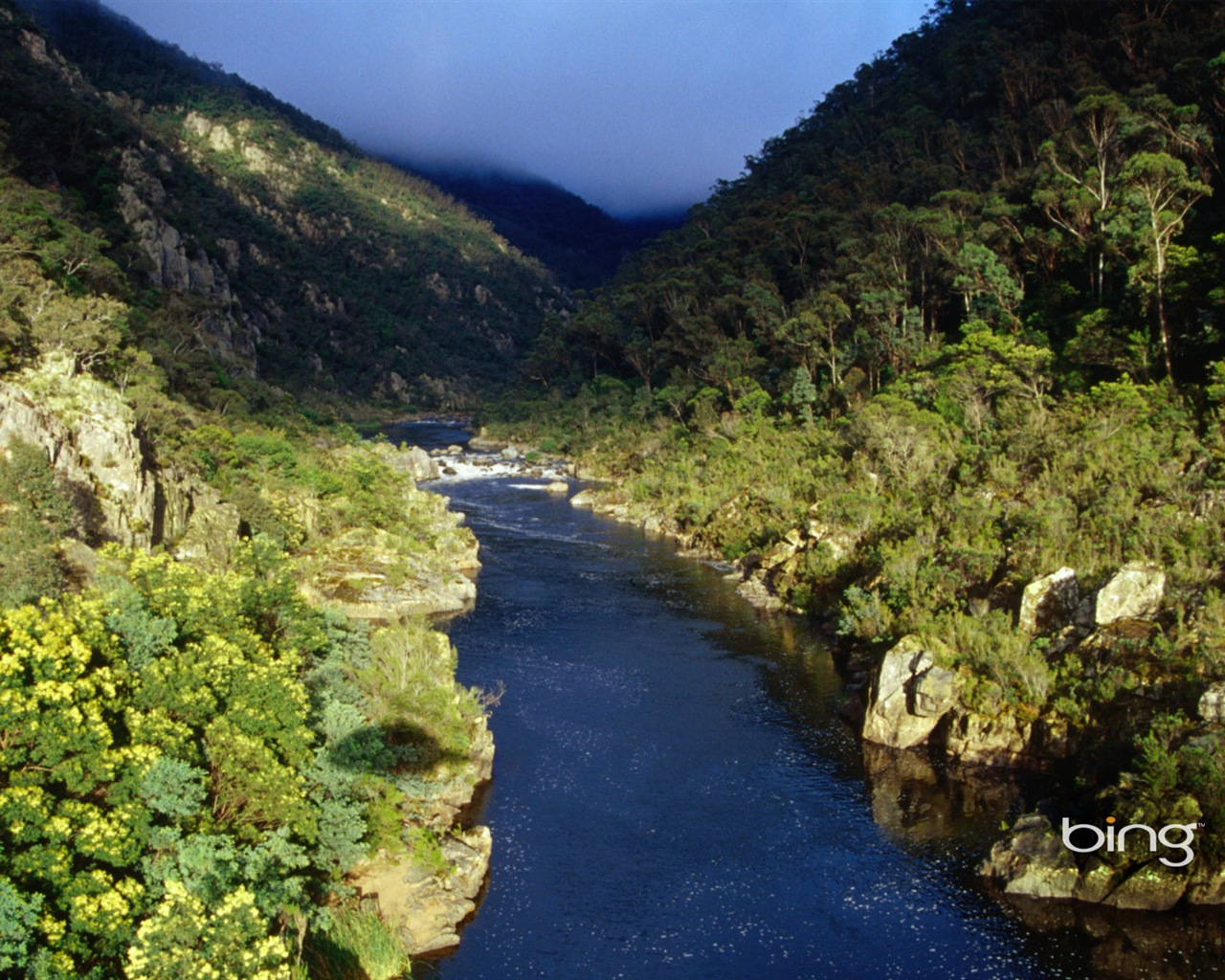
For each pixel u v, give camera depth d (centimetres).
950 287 9375
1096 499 4722
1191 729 2970
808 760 3728
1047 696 3625
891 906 2727
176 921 1770
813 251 13588
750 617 5725
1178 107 8238
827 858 3002
